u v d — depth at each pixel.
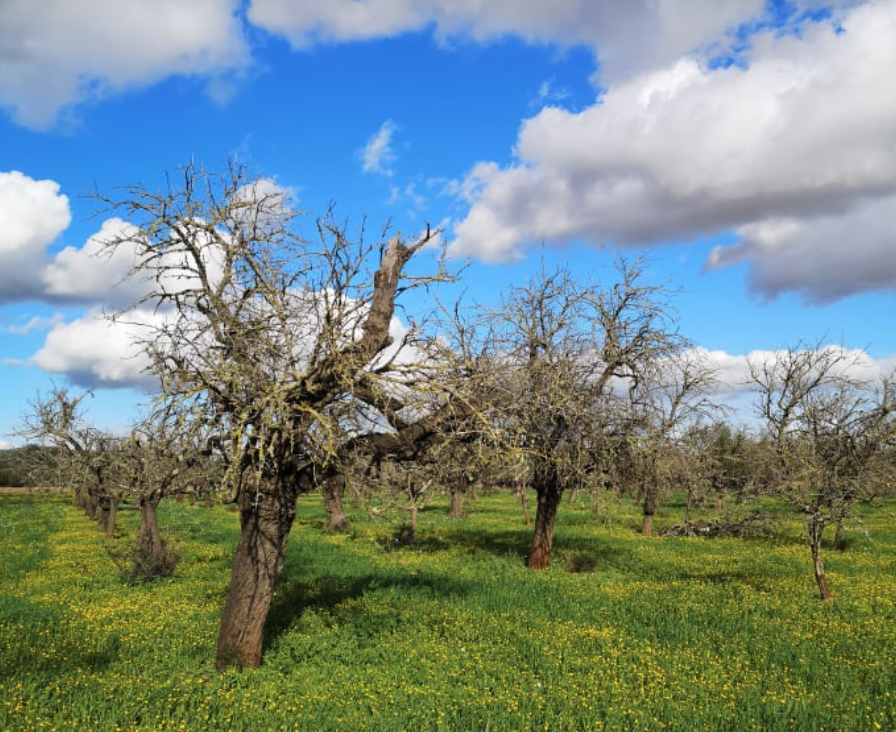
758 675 12.34
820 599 18.97
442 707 10.42
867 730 9.85
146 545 21.94
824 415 19.03
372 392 12.87
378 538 33.03
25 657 12.42
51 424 29.06
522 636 14.52
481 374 14.05
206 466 15.07
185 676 11.82
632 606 17.62
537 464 22.38
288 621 15.66
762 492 20.41
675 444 24.47
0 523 43.03
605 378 23.80
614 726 9.85
